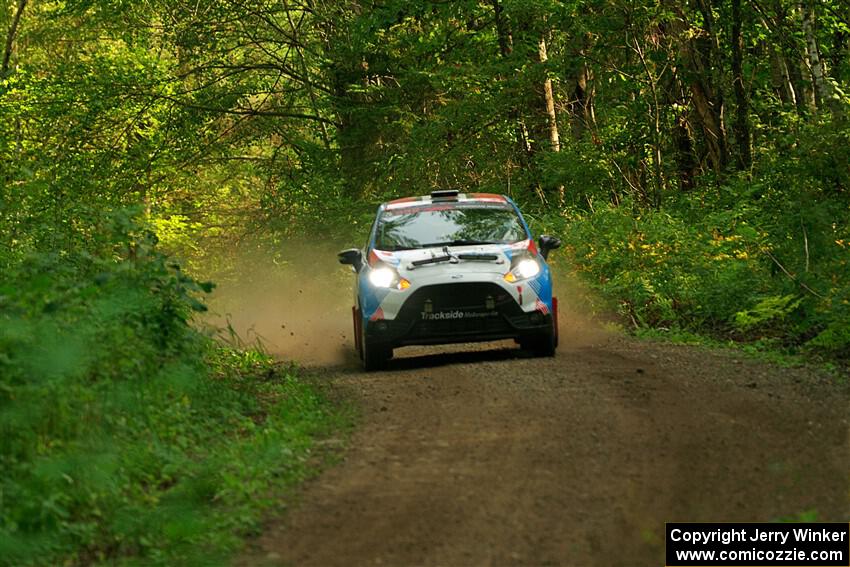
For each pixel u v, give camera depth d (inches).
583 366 907.4
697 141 2215.8
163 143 2320.4
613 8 2017.7
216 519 517.3
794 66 2388.0
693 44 2094.0
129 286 788.6
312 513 525.3
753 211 1448.1
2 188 1498.5
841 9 2185.0
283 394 888.9
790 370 854.5
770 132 1736.0
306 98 2591.0
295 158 2559.1
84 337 646.5
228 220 2395.4
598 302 1334.9
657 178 2030.0
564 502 514.3
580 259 1450.5
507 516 497.7
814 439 616.4
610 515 492.4
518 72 1987.0
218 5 2388.0
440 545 463.2
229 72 2484.0
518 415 715.4
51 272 901.2
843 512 489.4
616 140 2050.9
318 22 2433.6
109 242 892.0
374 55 2338.8
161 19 2463.1
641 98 2114.9
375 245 1063.6
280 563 455.5
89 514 519.2
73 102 2231.8
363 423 735.7
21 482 525.0
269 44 2618.1
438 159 2038.6
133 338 713.6
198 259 2215.8
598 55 2150.6
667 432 643.5
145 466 596.1
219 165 2554.1
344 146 2368.4
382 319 990.4
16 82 2226.9
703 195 1790.1
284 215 2100.1
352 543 474.9
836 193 1234.0
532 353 1041.5
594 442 628.4
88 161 2213.3
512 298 984.3
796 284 1069.1
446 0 2128.4
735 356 940.0
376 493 552.1
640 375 845.8
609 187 1990.7
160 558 472.4
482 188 2087.8
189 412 725.3
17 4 2979.8
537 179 2050.9
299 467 617.0
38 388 574.9
